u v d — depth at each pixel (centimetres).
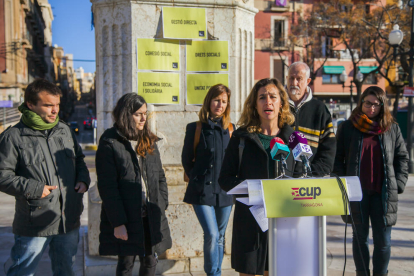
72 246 248
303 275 183
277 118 235
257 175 221
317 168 245
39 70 5669
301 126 262
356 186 185
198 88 370
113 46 362
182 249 348
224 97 302
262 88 226
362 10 2317
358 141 299
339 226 511
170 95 364
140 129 256
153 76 359
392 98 3262
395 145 301
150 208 257
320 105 268
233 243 231
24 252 229
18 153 226
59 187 236
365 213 296
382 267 292
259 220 194
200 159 298
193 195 293
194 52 368
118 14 358
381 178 294
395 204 289
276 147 192
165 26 356
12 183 216
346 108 3145
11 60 3609
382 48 2273
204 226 288
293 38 2606
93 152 2097
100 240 253
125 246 247
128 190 248
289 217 183
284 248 183
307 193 177
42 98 229
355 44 2355
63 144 244
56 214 233
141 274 262
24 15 4088
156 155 272
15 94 3594
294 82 270
